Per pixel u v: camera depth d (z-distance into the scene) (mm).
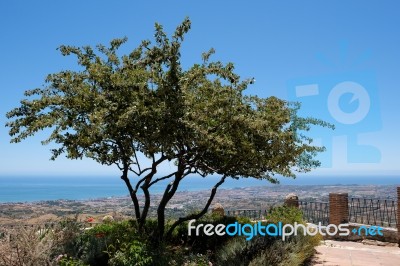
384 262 10320
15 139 8992
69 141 9039
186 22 8641
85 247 9055
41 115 9227
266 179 11336
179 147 9609
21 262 7406
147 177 10508
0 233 7973
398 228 13305
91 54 9836
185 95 8992
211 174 10719
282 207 13266
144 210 10695
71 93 9086
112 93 8727
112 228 11148
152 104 8742
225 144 8734
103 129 8695
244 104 9914
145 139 9102
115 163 10570
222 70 9148
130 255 7988
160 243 9602
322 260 10414
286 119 10117
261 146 9766
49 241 8242
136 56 9688
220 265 8945
